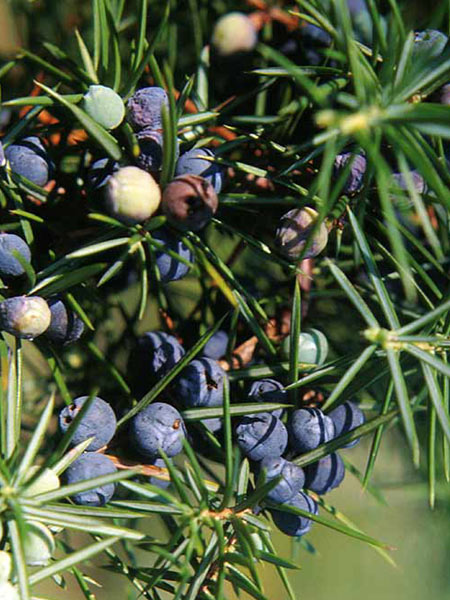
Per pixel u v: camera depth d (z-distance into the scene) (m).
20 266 0.19
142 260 0.18
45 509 0.17
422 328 0.19
